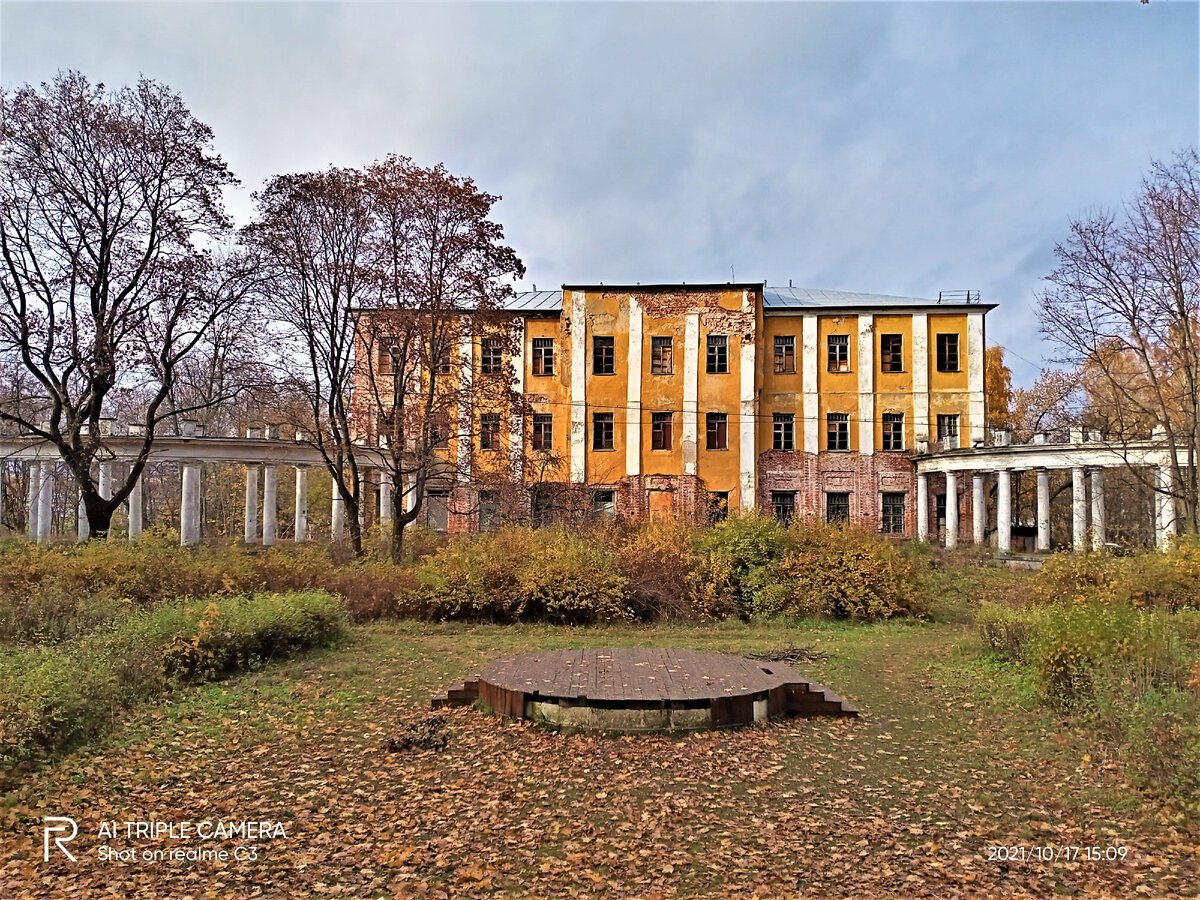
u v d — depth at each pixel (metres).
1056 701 9.15
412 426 23.44
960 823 6.23
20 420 21.33
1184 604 14.30
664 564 16.84
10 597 13.60
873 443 36.62
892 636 15.02
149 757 7.89
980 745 8.11
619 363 36.34
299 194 22.91
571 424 36.03
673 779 7.14
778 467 37.00
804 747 8.02
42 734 7.73
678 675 9.52
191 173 22.27
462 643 14.00
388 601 16.53
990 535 35.50
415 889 5.27
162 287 22.02
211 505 46.22
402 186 23.02
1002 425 43.28
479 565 16.38
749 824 6.23
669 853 5.75
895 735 8.48
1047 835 6.00
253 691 10.36
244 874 5.55
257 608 12.51
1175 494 24.56
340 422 24.97
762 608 16.52
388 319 22.98
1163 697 7.79
